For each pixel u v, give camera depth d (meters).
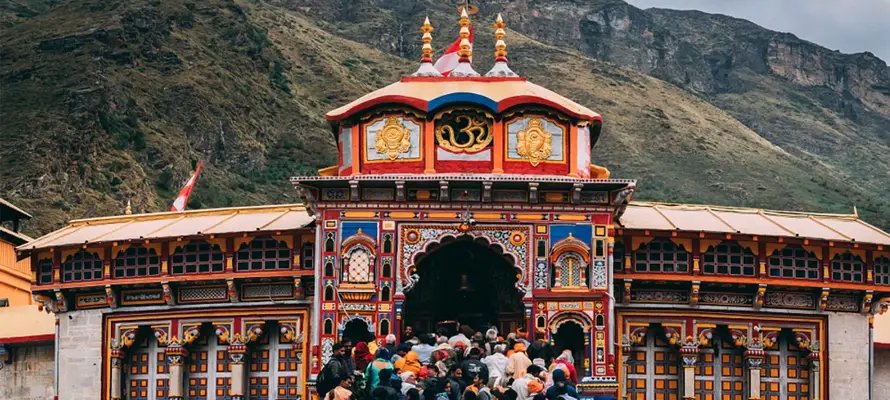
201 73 164.88
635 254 38.84
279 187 154.62
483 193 36.47
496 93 37.41
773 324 39.59
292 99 179.00
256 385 39.22
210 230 39.19
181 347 39.53
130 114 146.12
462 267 40.09
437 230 36.66
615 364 38.34
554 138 37.16
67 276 40.59
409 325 39.97
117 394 39.94
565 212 36.84
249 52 180.25
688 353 39.00
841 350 39.84
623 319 38.97
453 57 39.66
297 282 38.44
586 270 36.75
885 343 41.12
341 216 36.78
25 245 40.72
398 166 36.84
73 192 129.25
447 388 31.78
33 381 42.22
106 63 154.25
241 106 164.62
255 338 39.06
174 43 169.38
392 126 37.03
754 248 39.22
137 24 165.75
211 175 149.25
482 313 40.00
